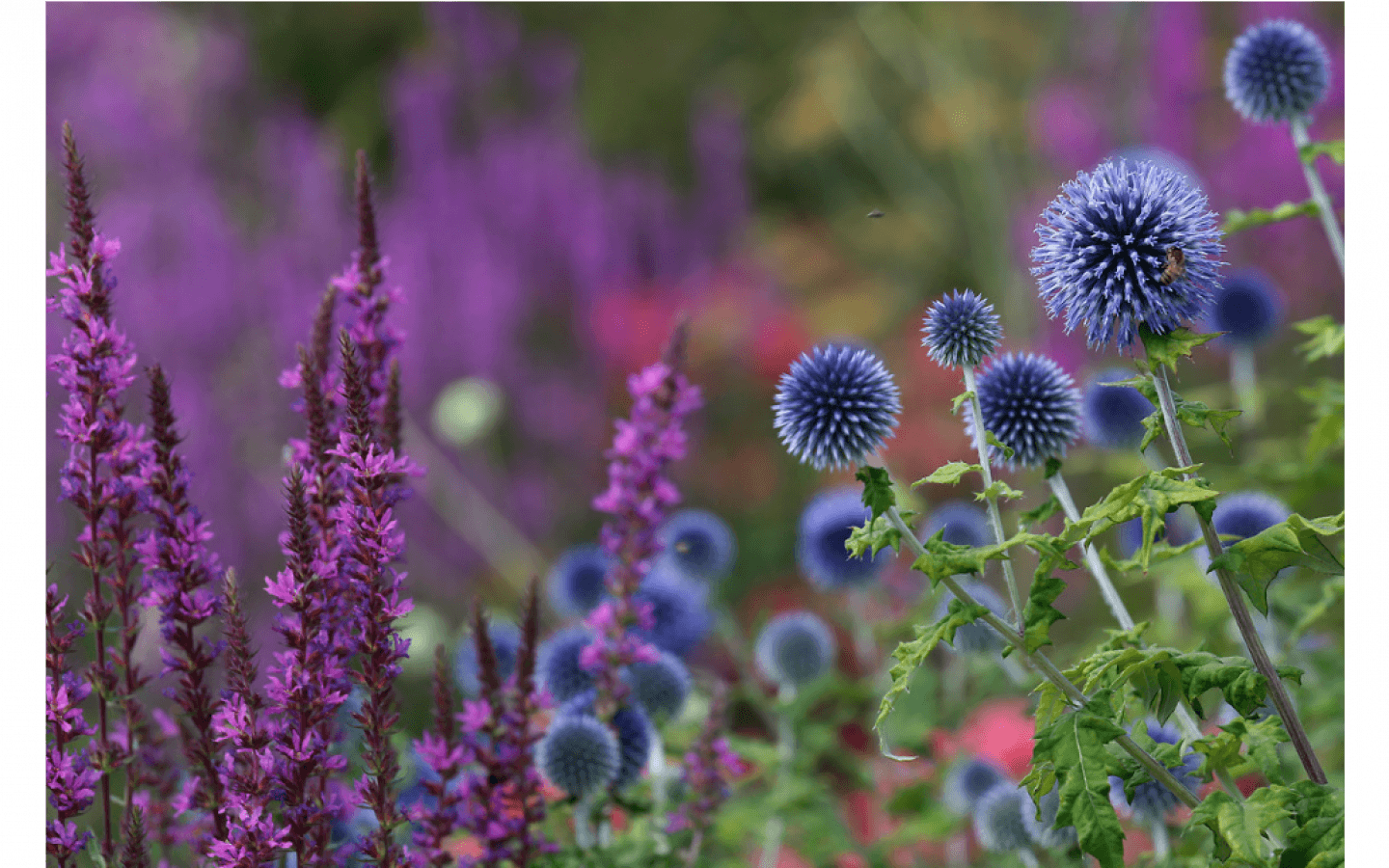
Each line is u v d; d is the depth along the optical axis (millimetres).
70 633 1404
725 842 1632
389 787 1413
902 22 4480
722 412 3818
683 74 5910
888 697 1396
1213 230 1411
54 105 3375
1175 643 1703
